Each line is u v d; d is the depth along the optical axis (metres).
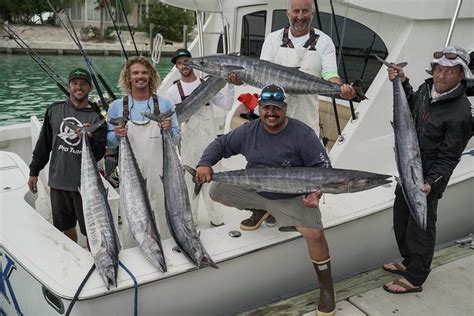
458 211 3.90
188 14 25.70
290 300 3.09
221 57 3.05
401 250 3.30
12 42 23.36
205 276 2.78
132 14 26.28
